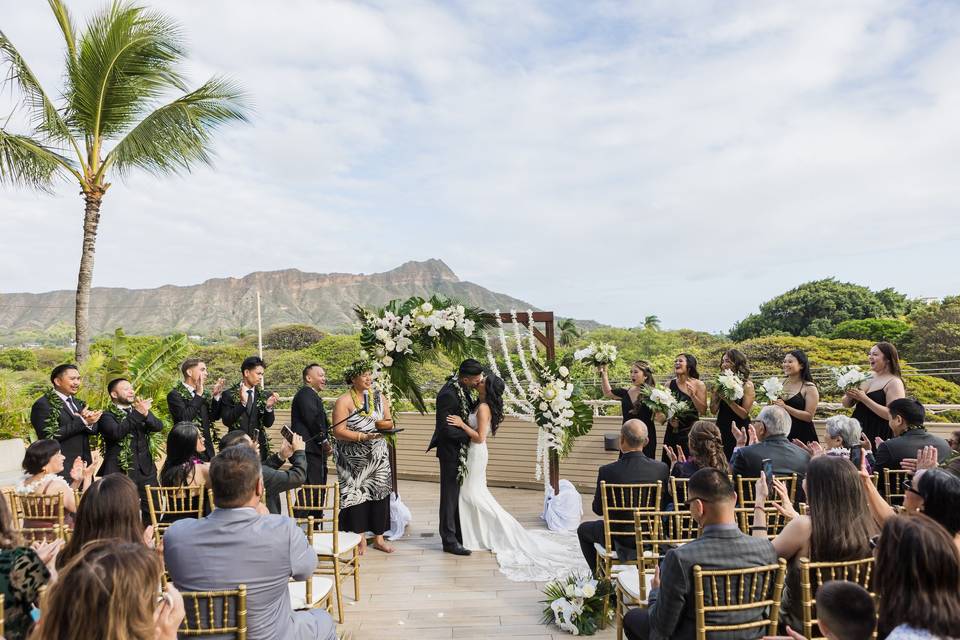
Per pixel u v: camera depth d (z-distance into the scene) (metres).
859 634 1.68
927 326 17.89
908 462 3.31
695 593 2.17
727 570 2.19
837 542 2.25
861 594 1.70
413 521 6.46
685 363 5.71
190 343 9.38
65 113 9.14
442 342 6.08
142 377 8.70
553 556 5.11
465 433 5.38
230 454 2.32
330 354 22.33
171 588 1.57
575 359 6.17
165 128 9.20
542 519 6.34
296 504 4.36
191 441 3.79
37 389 8.99
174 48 9.23
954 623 1.48
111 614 1.30
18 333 120.19
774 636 2.19
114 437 5.05
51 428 4.94
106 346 12.24
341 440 5.32
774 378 5.19
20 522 3.82
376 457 5.34
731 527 2.28
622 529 3.90
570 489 6.18
